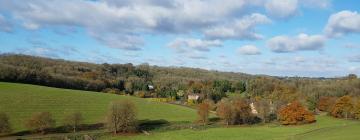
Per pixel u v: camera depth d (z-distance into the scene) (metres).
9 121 98.62
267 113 137.25
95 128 106.12
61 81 184.62
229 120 128.50
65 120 103.62
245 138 88.38
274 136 91.50
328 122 128.25
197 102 191.12
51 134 95.44
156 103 160.50
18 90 135.62
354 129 94.75
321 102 166.50
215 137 90.75
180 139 89.06
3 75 155.38
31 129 95.44
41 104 121.81
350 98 141.88
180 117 135.38
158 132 106.06
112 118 102.88
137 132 104.38
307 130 104.81
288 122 125.69
